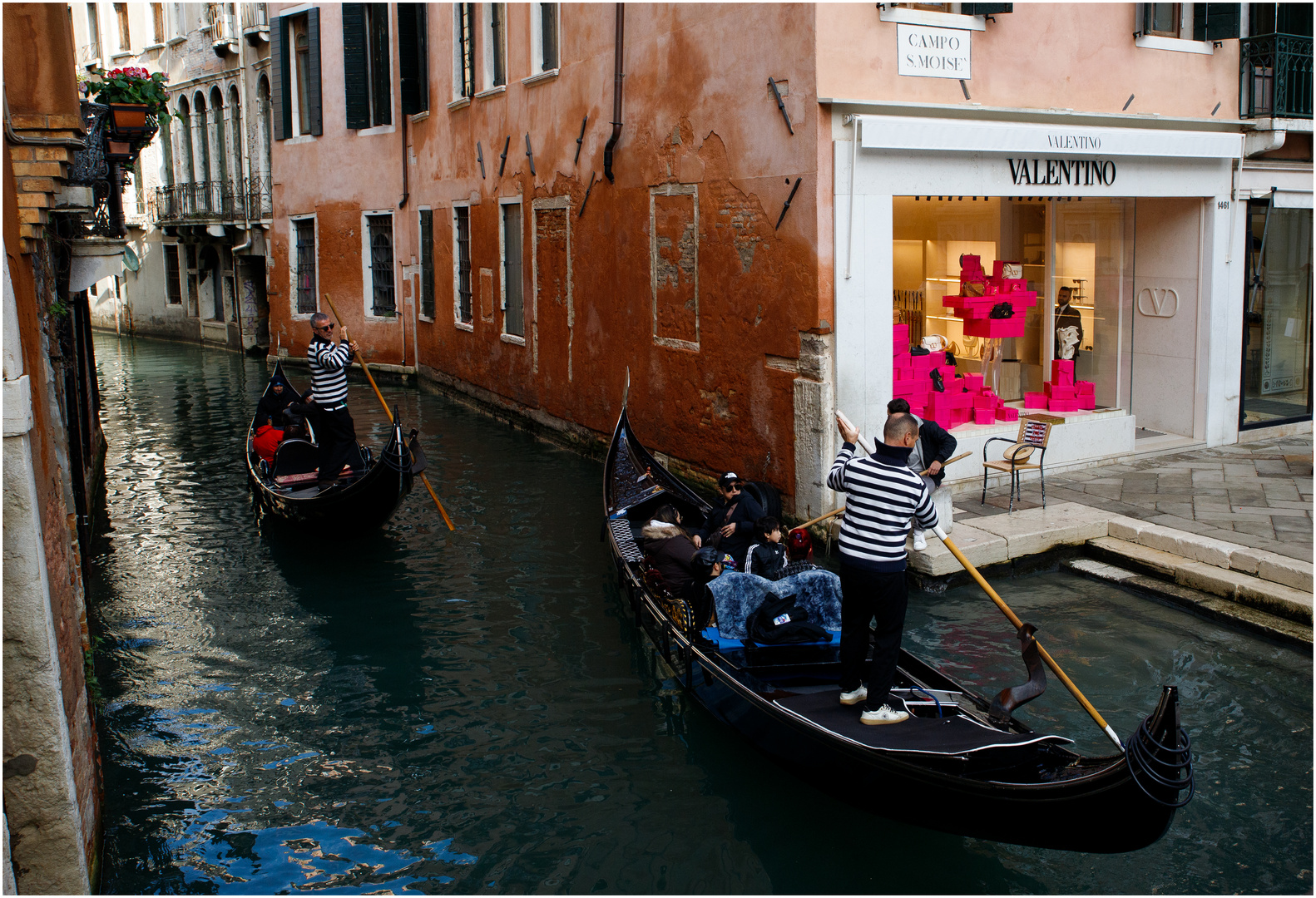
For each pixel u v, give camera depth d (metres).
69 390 8.02
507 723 5.53
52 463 4.18
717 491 9.27
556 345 12.40
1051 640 6.15
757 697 4.75
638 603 6.48
